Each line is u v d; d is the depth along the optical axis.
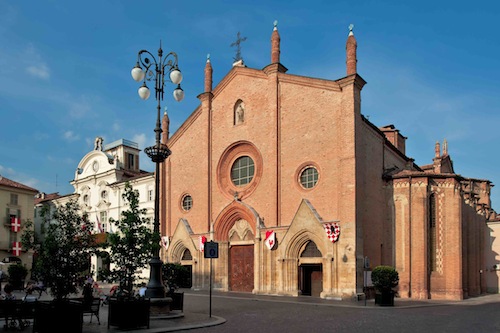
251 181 37.59
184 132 43.50
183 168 43.09
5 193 59.81
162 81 20.98
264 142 36.84
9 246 58.91
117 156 57.62
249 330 15.70
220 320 18.11
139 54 20.42
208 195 40.09
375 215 34.53
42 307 13.71
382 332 15.45
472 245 42.62
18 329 15.45
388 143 38.28
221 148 40.06
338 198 31.77
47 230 15.94
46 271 14.95
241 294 34.19
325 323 17.75
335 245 30.95
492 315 21.41
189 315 19.89
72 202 16.75
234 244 37.94
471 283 42.09
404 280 34.25
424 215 34.44
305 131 34.50
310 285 33.31
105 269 17.56
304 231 32.69
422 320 19.03
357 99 32.53
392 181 35.97
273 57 36.81
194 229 41.03
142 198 50.78
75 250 15.63
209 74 42.00
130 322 15.42
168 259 42.09
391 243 35.28
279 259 33.69
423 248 34.00
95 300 17.84
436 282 34.41
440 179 35.50
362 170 32.12
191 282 40.22
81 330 13.96
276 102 36.19
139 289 23.36
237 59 41.72
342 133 32.06
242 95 39.09
